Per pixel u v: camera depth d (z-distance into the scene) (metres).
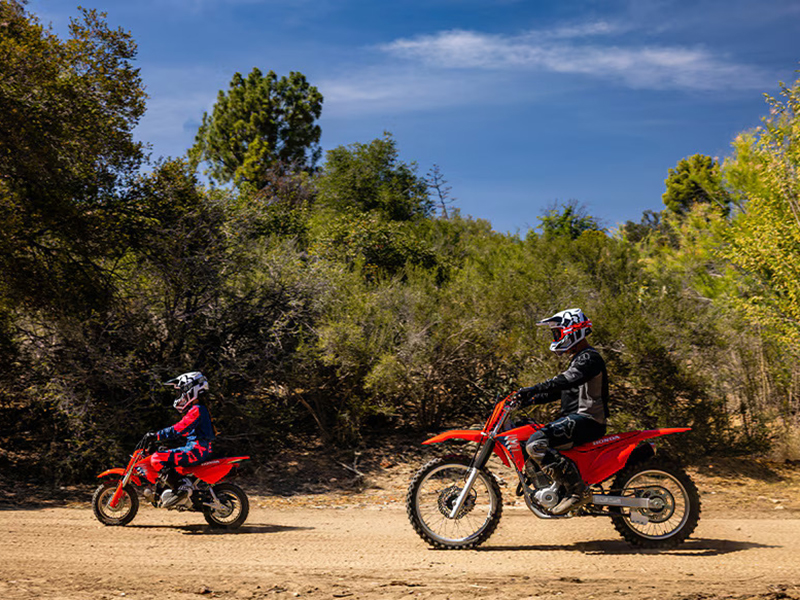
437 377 12.14
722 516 7.98
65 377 10.42
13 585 4.86
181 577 5.12
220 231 12.59
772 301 12.17
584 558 5.64
